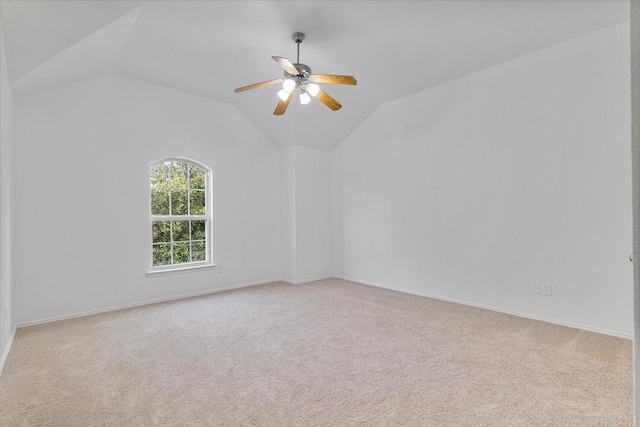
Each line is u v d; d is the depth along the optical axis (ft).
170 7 9.77
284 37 11.41
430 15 10.12
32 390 7.52
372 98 16.42
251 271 18.16
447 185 14.60
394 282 16.81
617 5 9.48
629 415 6.41
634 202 1.61
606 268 10.53
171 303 14.58
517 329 11.02
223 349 9.67
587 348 9.46
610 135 10.46
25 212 12.05
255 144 18.52
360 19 10.37
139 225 14.60
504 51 12.08
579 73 11.05
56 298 12.60
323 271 19.71
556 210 11.53
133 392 7.42
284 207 19.25
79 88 13.25
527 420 6.32
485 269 13.41
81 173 13.25
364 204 18.24
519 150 12.41
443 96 14.74
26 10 8.00
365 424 6.29
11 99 10.98
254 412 6.68
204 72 14.03
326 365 8.63
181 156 15.87
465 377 7.93
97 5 8.93
